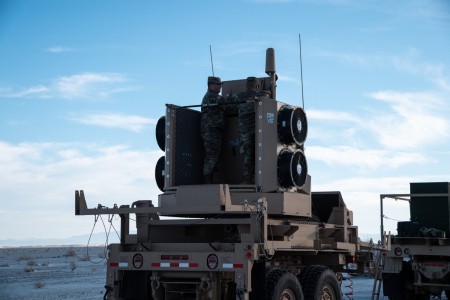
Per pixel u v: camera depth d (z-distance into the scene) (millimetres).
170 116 12055
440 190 16672
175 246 11352
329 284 12633
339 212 14008
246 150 11969
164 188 11883
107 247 11688
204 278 10859
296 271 12547
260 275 10703
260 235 10812
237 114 12773
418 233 16141
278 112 11898
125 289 11617
